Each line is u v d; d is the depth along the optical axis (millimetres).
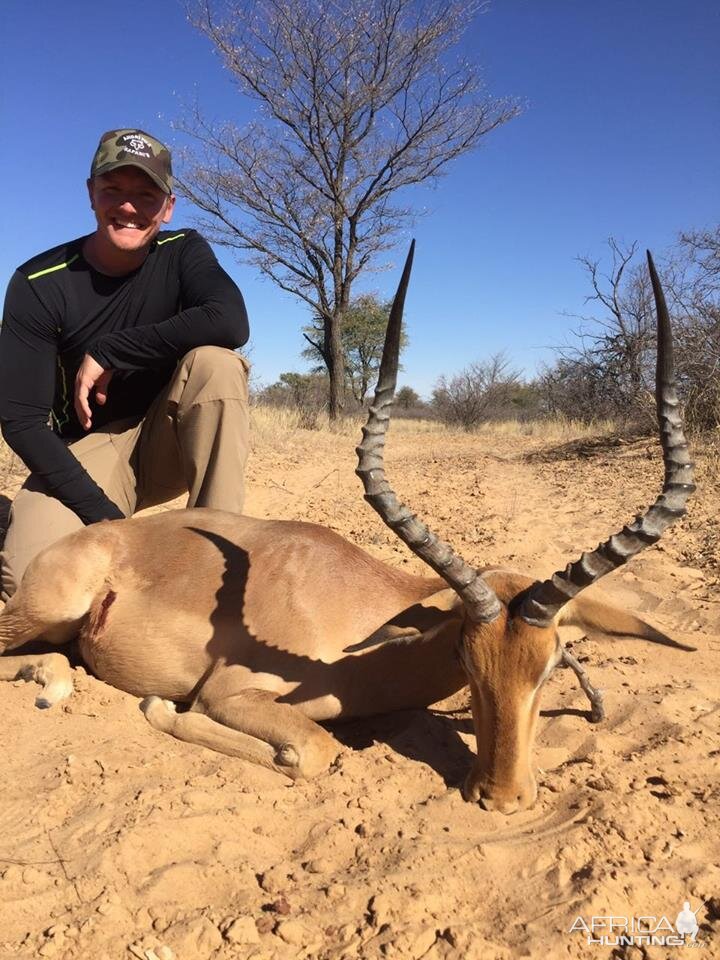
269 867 1100
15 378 1784
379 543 2822
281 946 963
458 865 1099
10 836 1137
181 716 1452
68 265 1811
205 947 955
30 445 1793
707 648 1939
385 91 8633
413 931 981
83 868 1066
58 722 1462
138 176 1714
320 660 1477
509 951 969
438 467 5383
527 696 1212
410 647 1468
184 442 1881
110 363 1772
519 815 1226
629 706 1592
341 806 1231
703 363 5293
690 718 1560
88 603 1659
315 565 1562
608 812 1212
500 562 2518
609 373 7918
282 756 1326
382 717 1528
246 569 1582
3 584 1851
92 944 949
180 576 1609
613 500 3572
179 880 1053
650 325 7504
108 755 1344
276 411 7910
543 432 8312
